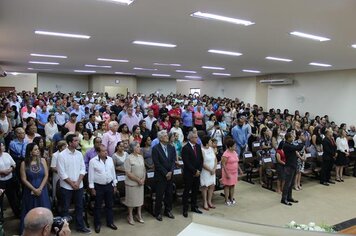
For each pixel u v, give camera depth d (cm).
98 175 453
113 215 508
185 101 1417
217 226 94
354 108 1242
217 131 810
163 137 506
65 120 809
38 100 1037
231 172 583
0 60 1180
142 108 1148
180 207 565
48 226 188
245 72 1542
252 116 1041
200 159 531
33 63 1293
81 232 447
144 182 505
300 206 600
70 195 433
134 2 433
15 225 459
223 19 514
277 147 699
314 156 808
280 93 1591
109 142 577
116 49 855
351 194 689
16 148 493
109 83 1903
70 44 782
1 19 534
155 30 608
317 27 555
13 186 469
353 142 934
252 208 579
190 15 495
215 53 902
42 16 512
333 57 932
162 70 1529
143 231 459
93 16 509
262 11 462
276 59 1004
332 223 520
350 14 468
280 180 670
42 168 425
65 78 1952
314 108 1412
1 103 1004
